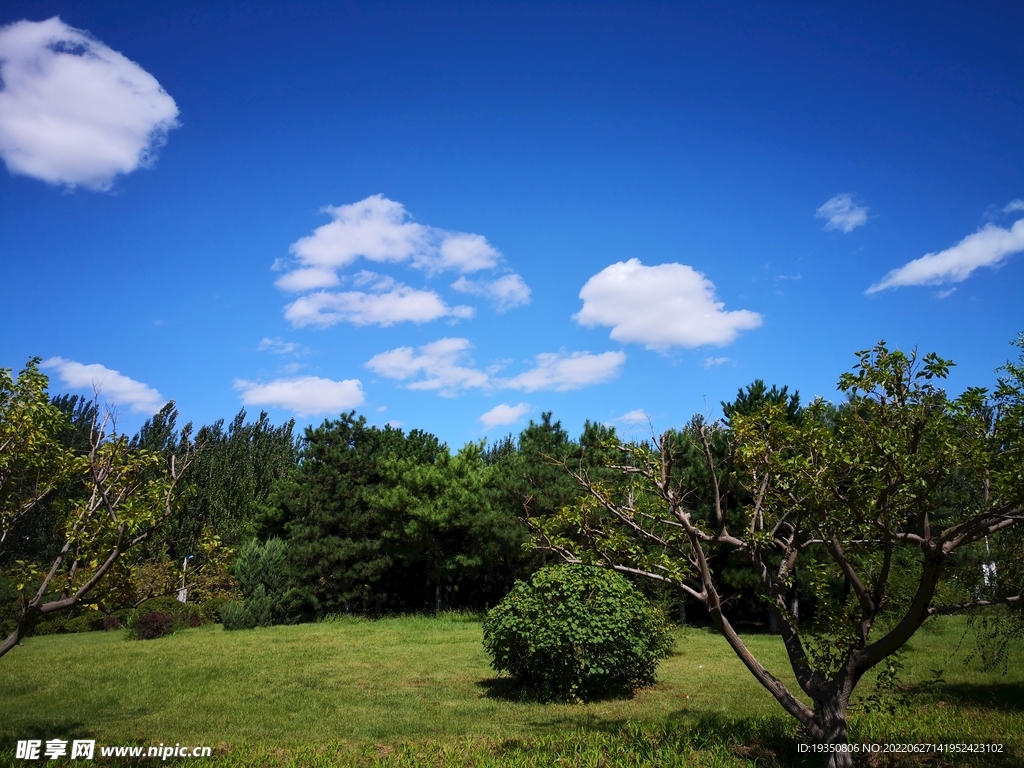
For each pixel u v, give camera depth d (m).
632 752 7.28
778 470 6.88
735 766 6.93
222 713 9.96
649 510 7.84
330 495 27.58
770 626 19.86
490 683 12.33
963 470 6.74
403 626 22.86
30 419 7.34
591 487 7.60
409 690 11.66
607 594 11.41
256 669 13.91
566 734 8.30
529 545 8.11
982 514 5.75
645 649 11.41
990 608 9.43
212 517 37.44
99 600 7.59
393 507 25.30
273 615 25.20
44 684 12.48
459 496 24.56
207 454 40.25
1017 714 8.69
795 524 7.27
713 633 20.16
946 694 9.98
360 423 29.70
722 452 18.52
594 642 10.63
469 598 28.39
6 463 7.30
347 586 26.61
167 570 8.36
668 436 7.25
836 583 16.81
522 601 11.66
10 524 7.66
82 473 8.02
